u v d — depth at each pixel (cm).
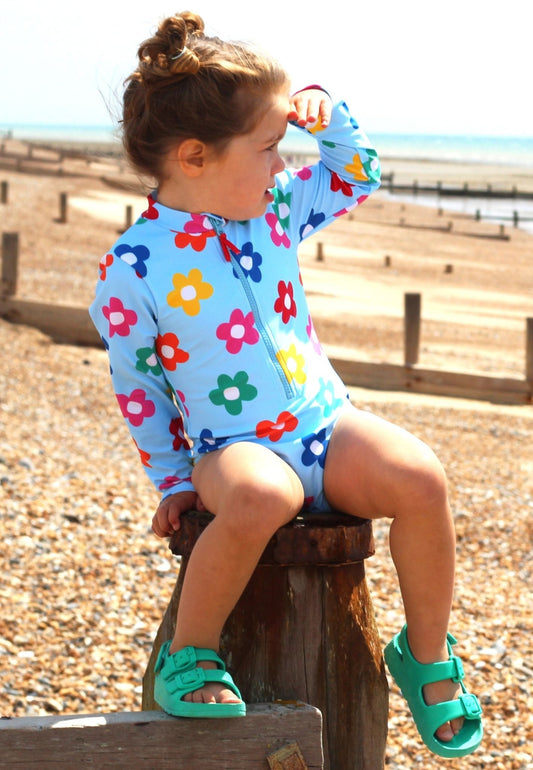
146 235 189
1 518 591
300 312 200
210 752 172
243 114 181
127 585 529
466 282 2255
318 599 188
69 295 1438
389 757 394
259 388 188
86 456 768
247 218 191
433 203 6094
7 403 902
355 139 216
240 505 169
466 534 660
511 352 1395
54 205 2738
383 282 2119
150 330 189
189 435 195
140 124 186
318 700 189
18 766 166
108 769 168
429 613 184
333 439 190
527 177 9825
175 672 173
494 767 392
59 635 470
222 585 172
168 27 182
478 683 455
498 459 884
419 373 1151
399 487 177
